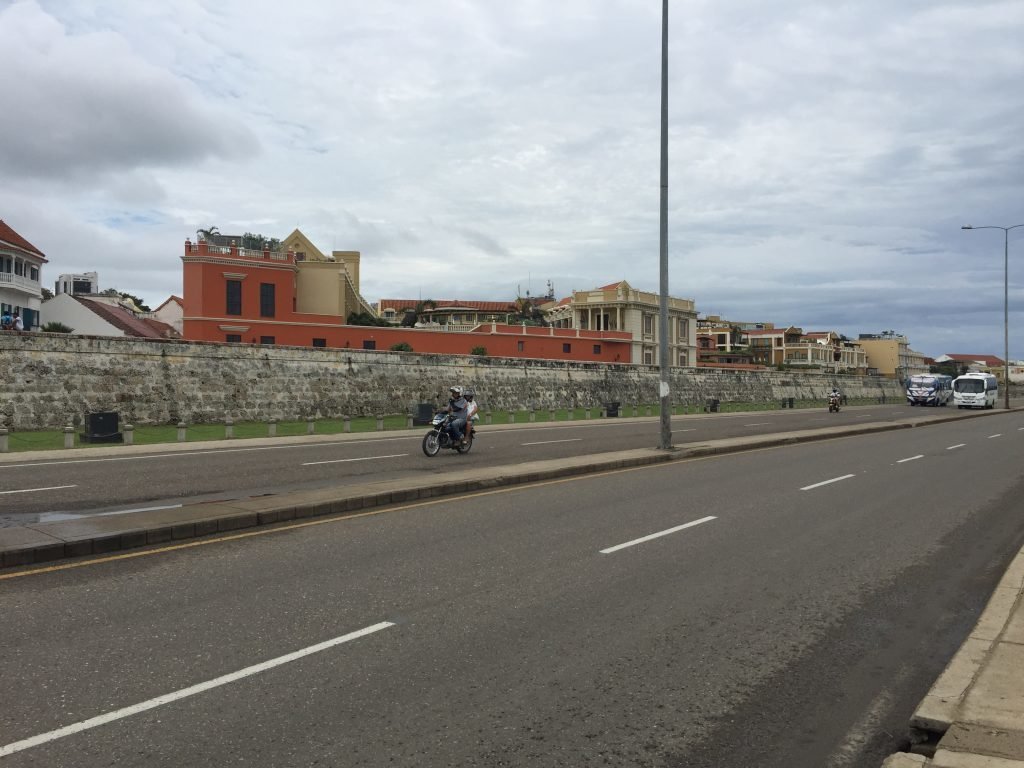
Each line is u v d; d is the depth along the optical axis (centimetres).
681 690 473
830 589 706
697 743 406
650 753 393
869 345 14875
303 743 392
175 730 403
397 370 4150
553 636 560
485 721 423
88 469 1568
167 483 1350
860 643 564
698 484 1402
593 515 1057
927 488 1398
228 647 524
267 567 748
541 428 3133
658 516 1055
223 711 426
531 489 1318
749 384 7125
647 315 8725
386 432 2784
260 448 2098
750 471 1625
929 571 779
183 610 605
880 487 1403
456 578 712
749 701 460
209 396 3278
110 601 627
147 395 3073
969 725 407
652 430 2959
